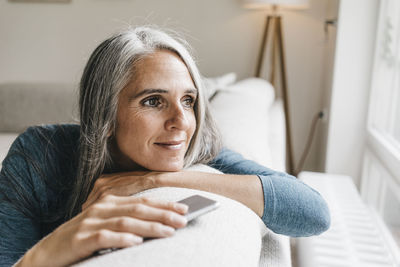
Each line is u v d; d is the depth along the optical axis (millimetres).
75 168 833
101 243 447
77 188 757
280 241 810
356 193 1353
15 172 772
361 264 877
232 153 909
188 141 733
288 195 678
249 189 662
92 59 740
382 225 1567
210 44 2891
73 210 762
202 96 755
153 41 688
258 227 590
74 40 2994
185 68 700
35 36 3014
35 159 792
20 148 805
